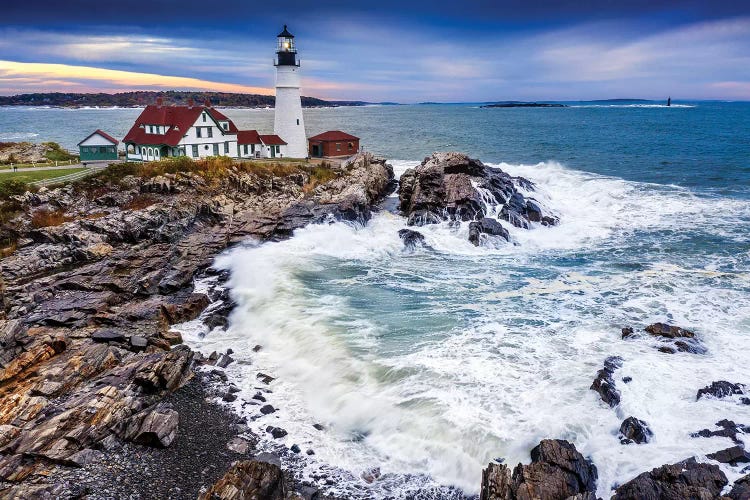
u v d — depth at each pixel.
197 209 39.47
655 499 11.89
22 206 37.28
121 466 14.58
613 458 13.83
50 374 18.56
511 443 14.87
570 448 13.66
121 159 63.72
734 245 32.28
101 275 28.17
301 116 68.38
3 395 17.53
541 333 21.34
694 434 14.34
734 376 17.06
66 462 14.35
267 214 40.12
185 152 57.69
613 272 28.84
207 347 22.72
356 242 36.62
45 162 58.81
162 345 22.00
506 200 43.53
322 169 53.31
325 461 15.30
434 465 14.90
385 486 14.27
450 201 41.34
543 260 32.41
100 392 17.16
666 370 17.52
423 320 23.19
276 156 66.50
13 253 31.53
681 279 26.75
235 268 30.89
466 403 16.67
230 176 46.09
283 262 31.69
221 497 12.00
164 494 13.66
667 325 20.41
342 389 18.28
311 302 25.59
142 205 40.12
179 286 27.95
